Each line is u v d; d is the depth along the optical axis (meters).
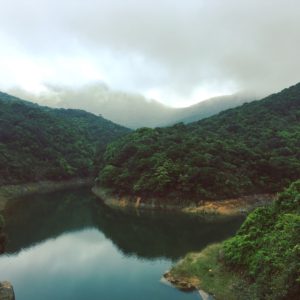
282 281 29.12
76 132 190.62
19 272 46.38
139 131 124.44
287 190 48.34
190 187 81.69
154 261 50.28
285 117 142.62
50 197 106.19
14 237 63.31
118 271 46.47
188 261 46.03
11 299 37.03
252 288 33.00
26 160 125.38
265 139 117.44
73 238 63.16
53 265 49.16
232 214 76.75
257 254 36.66
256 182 87.75
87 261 50.78
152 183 84.94
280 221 42.22
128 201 89.06
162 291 39.34
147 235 64.75
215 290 36.81
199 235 62.75
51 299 38.19
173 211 80.69
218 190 81.12
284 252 34.25
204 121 154.62
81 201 99.75
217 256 44.16
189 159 88.25
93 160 147.88
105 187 105.31
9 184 108.56
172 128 128.88
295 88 172.12
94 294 39.41
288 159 95.12
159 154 93.00
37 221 75.69
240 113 153.62
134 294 38.97
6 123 139.38
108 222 75.00
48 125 171.25
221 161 87.88
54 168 130.75
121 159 106.00
